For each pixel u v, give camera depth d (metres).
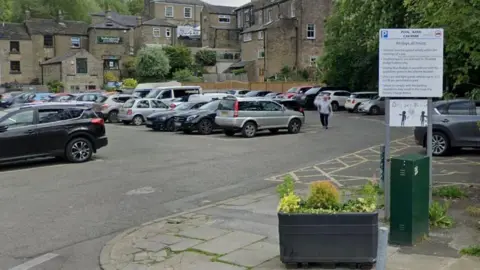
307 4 60.28
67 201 10.29
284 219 5.86
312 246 5.84
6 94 48.66
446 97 9.66
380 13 25.50
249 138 22.16
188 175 13.05
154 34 71.62
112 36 67.69
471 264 6.05
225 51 71.94
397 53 7.41
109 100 33.09
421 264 6.07
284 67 60.25
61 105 15.73
